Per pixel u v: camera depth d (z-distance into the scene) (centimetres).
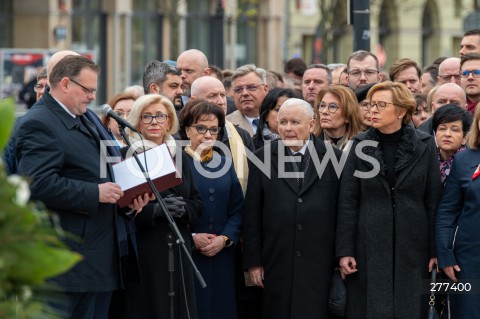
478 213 1481
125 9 6338
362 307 1509
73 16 6081
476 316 1488
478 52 2125
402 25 8156
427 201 1527
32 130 1328
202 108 1558
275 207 1555
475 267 1485
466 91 1916
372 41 7969
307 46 7600
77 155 1345
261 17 7238
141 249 1480
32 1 5797
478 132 1501
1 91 3706
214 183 1571
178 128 1575
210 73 2019
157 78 1830
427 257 1516
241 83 1892
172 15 6175
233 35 6988
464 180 1499
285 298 1545
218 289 1566
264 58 7269
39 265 878
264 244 1566
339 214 1531
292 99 1574
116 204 1380
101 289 1352
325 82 2095
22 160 1323
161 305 1470
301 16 7531
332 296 1528
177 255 1485
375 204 1511
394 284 1498
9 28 5800
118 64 6322
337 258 1530
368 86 1767
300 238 1543
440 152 1648
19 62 3725
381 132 1530
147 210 1458
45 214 898
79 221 1338
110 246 1370
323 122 1656
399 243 1500
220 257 1570
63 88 1346
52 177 1312
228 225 1577
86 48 6144
